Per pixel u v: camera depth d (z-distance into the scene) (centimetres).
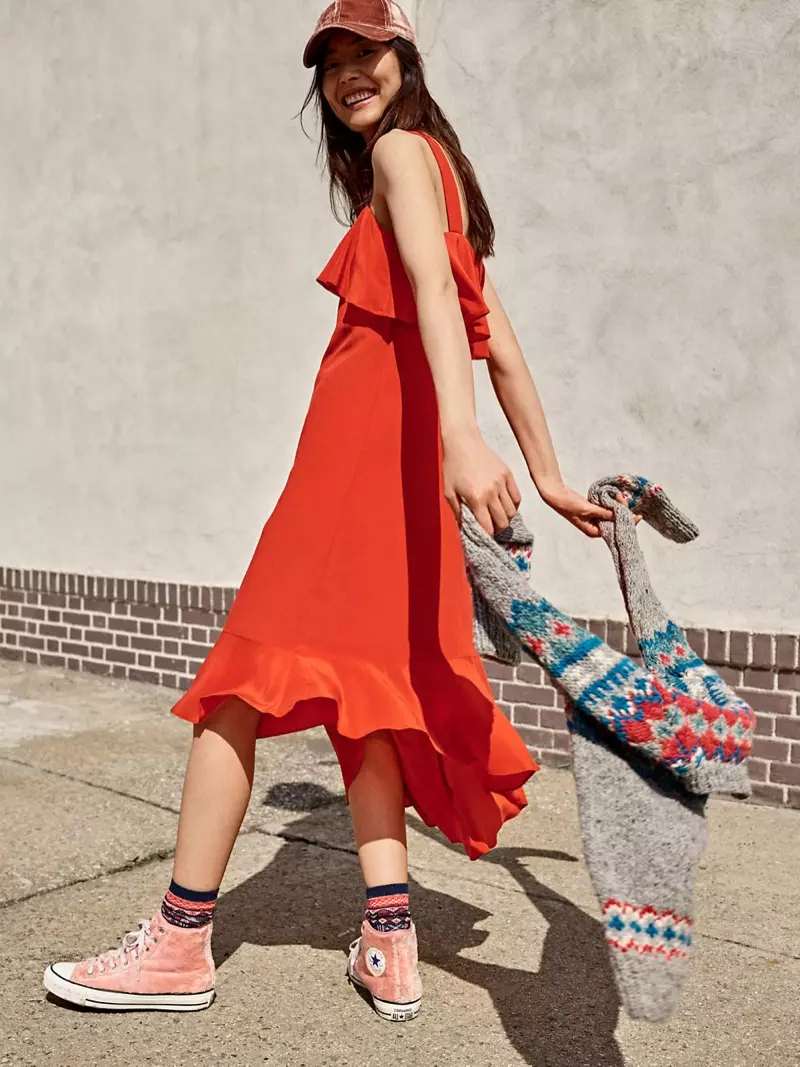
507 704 435
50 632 600
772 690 379
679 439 399
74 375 586
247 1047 215
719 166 387
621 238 408
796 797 375
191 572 544
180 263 539
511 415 246
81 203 577
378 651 220
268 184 505
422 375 224
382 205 216
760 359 382
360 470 221
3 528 627
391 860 228
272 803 374
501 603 177
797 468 376
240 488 523
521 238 430
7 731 464
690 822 170
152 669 555
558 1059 213
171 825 352
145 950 227
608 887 166
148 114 546
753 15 378
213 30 519
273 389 509
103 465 576
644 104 400
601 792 169
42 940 265
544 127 423
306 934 270
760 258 380
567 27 415
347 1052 214
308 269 495
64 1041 217
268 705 211
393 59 222
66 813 361
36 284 600
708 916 286
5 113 609
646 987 165
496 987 243
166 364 548
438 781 238
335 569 219
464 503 181
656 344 402
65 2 577
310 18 487
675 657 198
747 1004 238
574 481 423
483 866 318
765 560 384
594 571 422
